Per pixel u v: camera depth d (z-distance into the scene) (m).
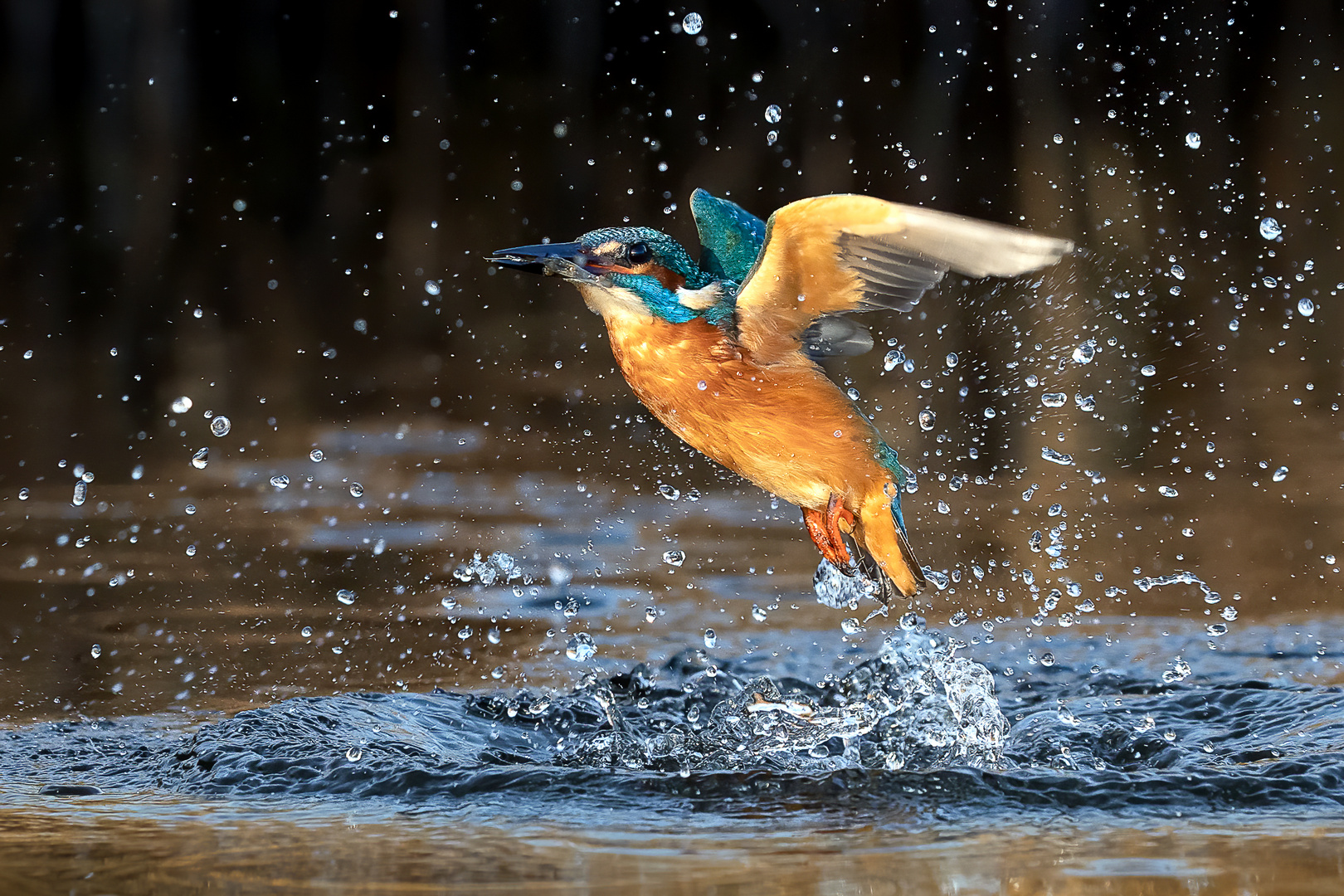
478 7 37.28
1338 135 31.98
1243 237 27.89
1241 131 32.56
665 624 10.75
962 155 33.41
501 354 24.67
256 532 13.51
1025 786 6.63
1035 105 32.81
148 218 32.28
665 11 36.62
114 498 14.84
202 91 35.62
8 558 12.31
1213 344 21.81
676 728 8.33
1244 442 16.94
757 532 14.12
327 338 25.53
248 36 36.12
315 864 5.72
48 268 28.92
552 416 20.11
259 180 34.78
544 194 34.94
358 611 10.97
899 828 6.12
